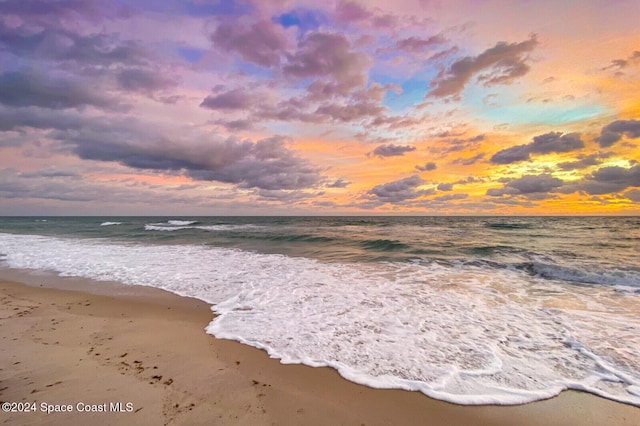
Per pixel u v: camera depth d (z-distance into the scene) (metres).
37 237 20.88
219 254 13.21
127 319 5.69
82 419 2.88
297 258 12.20
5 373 3.69
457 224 35.38
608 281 8.30
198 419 2.95
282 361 4.12
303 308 6.24
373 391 3.48
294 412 3.12
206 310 6.16
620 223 34.91
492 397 3.38
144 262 11.22
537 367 3.98
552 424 3.01
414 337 4.86
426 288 7.72
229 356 4.24
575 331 5.08
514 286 7.91
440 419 3.06
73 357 4.15
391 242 15.80
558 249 13.73
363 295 7.12
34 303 6.67
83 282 8.41
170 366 3.95
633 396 3.40
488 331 5.09
